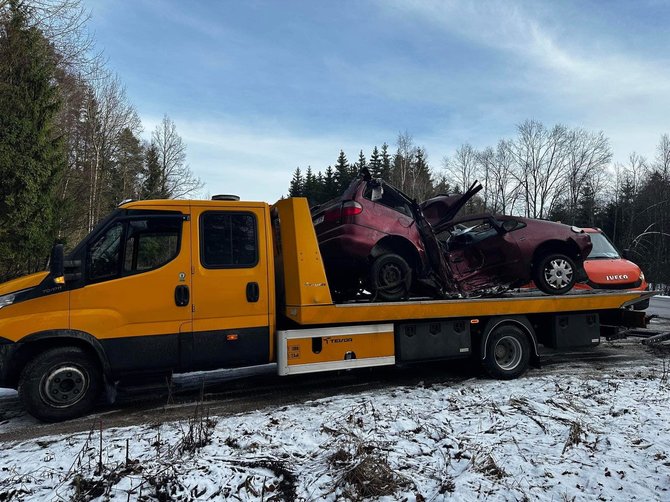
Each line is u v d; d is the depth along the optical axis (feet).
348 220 20.35
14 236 54.95
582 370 24.16
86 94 91.86
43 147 58.34
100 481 10.72
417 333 21.15
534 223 24.43
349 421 15.08
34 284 16.35
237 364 18.15
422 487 10.55
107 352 16.44
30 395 15.88
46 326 15.76
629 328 26.78
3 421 16.81
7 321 15.49
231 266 17.88
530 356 23.30
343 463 11.64
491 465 11.44
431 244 22.30
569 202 183.21
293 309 18.72
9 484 10.89
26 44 57.67
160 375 17.33
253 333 18.08
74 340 16.62
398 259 21.09
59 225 63.41
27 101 57.88
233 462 11.78
